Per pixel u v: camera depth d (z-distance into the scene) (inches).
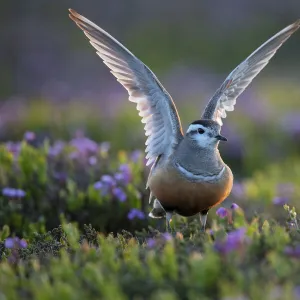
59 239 467.8
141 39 1856.5
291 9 1988.2
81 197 558.3
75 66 1641.2
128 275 331.6
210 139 458.6
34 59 1669.5
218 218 509.0
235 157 904.3
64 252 378.9
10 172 585.3
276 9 1998.0
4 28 1834.4
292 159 897.5
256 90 1328.7
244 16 1977.1
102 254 369.1
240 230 384.8
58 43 1776.6
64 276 333.4
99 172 614.5
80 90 1402.6
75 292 311.0
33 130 933.2
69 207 556.7
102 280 318.7
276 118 1013.8
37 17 1915.6
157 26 1925.4
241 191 678.5
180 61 1743.4
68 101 1216.8
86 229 464.4
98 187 556.1
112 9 1982.0
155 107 476.4
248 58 510.9
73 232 449.7
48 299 307.3
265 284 315.6
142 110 479.8
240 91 514.9
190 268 338.0
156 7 1996.8
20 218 539.2
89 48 1766.7
